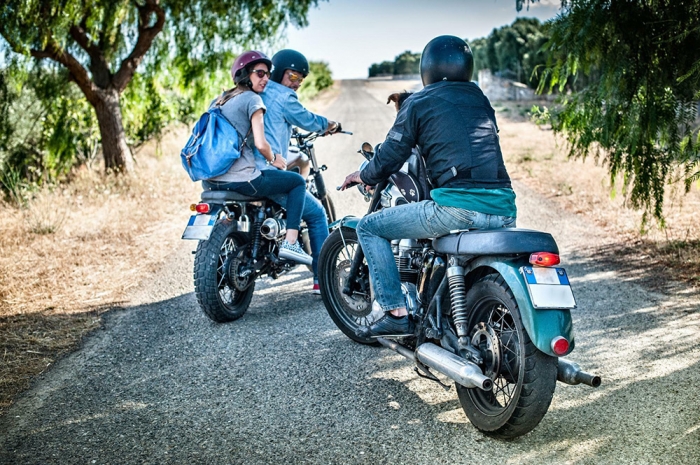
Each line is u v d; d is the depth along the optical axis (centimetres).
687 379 412
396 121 393
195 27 1342
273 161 545
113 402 415
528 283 330
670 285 590
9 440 371
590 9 551
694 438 345
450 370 354
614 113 614
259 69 534
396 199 431
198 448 358
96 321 562
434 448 351
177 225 903
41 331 538
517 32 3131
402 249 424
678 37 538
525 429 339
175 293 630
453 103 377
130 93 1368
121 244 807
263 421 386
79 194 1091
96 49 1206
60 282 666
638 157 630
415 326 403
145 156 1474
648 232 752
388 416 387
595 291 587
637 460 329
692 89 584
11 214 969
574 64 582
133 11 1205
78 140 1338
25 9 961
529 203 962
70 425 387
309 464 340
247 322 550
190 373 455
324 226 590
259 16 1334
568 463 331
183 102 1612
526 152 1445
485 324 363
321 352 483
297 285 644
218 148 514
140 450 357
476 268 378
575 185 1052
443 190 371
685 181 612
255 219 561
